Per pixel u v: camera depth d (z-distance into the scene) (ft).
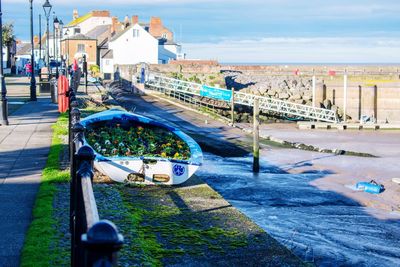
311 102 212.64
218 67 221.46
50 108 100.12
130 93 183.83
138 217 36.96
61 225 30.68
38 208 33.45
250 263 30.68
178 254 31.22
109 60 284.61
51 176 41.83
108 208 37.70
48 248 26.71
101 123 53.16
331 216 57.77
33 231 29.12
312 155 104.73
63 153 52.65
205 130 131.23
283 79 237.66
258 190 68.49
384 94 212.23
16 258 25.49
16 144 59.21
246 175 78.28
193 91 180.34
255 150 81.66
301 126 160.15
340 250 45.52
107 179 47.06
